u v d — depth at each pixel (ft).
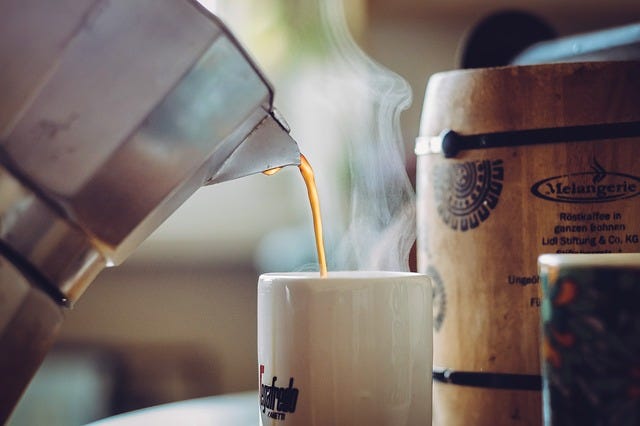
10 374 1.41
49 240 1.39
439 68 5.20
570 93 1.55
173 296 4.98
